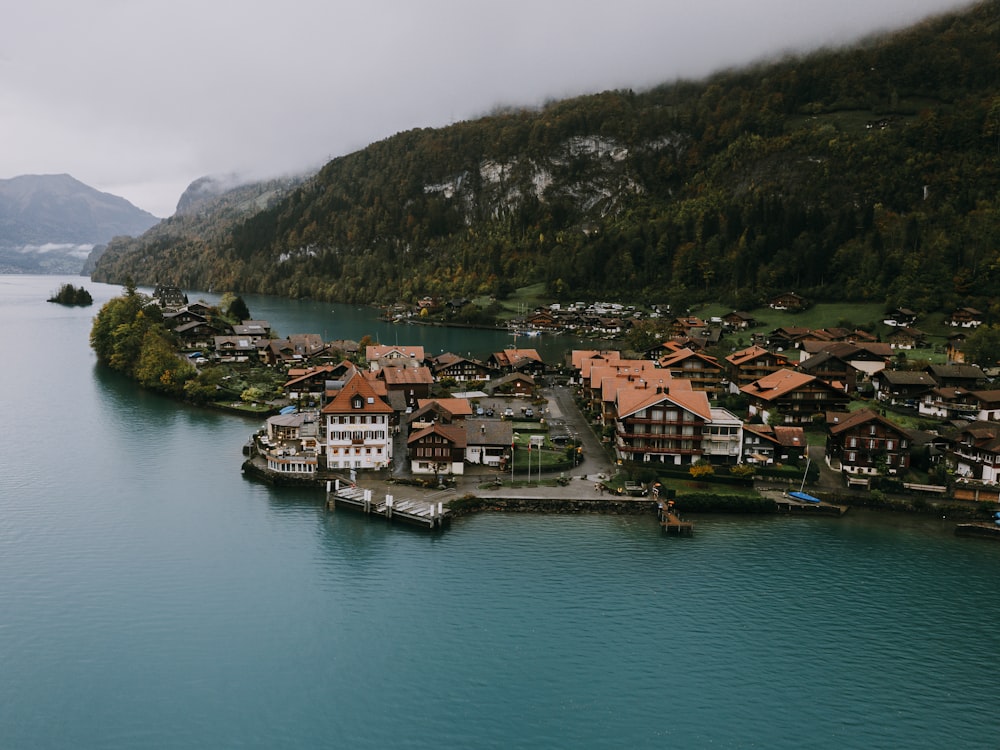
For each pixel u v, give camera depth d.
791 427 98.12
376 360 148.75
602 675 53.69
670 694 51.78
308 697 50.84
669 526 77.12
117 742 46.34
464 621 60.25
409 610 61.78
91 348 191.25
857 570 70.00
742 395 125.81
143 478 91.19
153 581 65.69
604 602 63.53
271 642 56.97
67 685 51.53
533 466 92.75
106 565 68.38
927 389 121.62
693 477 88.62
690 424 91.44
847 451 90.12
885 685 53.22
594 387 117.19
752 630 59.72
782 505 83.19
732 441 91.62
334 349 166.50
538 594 64.62
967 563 71.75
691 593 65.25
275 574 67.44
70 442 105.69
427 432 90.19
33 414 121.69
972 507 81.69
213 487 88.69
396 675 53.34
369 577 67.12
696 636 58.75
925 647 57.88
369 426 91.56
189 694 50.94
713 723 48.97
